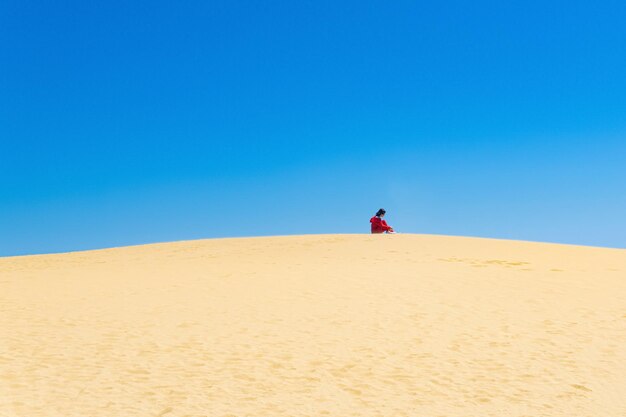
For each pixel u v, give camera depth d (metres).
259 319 13.75
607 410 9.02
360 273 19.50
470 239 28.48
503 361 11.06
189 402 8.94
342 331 12.80
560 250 25.55
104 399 8.95
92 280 20.00
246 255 25.48
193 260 24.81
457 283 17.72
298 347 11.70
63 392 9.16
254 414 8.60
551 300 15.67
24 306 15.35
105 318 13.86
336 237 29.95
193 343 11.88
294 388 9.65
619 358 11.25
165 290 17.38
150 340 12.04
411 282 17.84
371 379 10.11
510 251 24.83
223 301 15.63
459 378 10.22
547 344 12.05
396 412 8.81
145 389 9.40
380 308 14.75
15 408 8.48
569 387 9.88
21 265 27.33
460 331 12.88
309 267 21.14
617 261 22.73
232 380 9.91
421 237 29.02
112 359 10.80
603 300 15.72
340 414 8.70
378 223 30.88
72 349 11.33
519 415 8.80
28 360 10.58
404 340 12.23
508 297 15.97
